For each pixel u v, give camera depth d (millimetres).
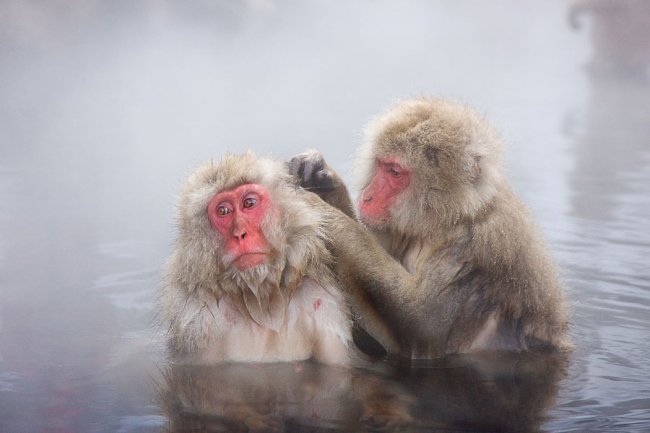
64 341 9164
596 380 8211
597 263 11578
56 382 8070
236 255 8211
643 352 9016
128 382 8070
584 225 13234
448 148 9117
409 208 9266
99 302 10359
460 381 8180
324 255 8789
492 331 9234
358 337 9219
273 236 8297
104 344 9102
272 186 8453
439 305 8992
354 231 8992
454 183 9062
